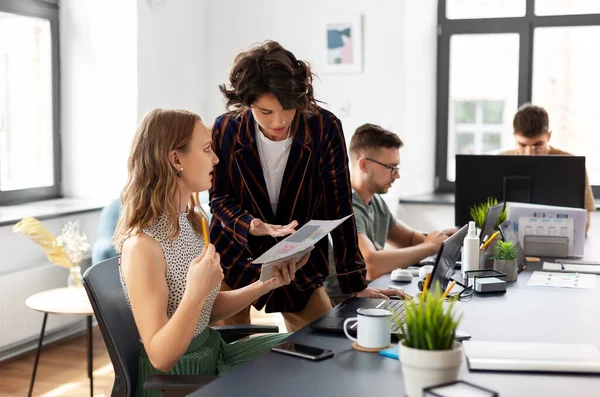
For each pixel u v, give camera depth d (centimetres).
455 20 565
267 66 227
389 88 548
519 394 155
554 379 165
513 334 200
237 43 570
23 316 413
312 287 270
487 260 284
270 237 264
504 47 561
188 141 205
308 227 216
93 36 495
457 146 579
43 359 414
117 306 202
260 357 181
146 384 177
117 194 498
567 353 179
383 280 279
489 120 570
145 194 201
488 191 352
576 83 551
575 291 256
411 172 562
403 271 279
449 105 577
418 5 550
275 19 563
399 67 545
